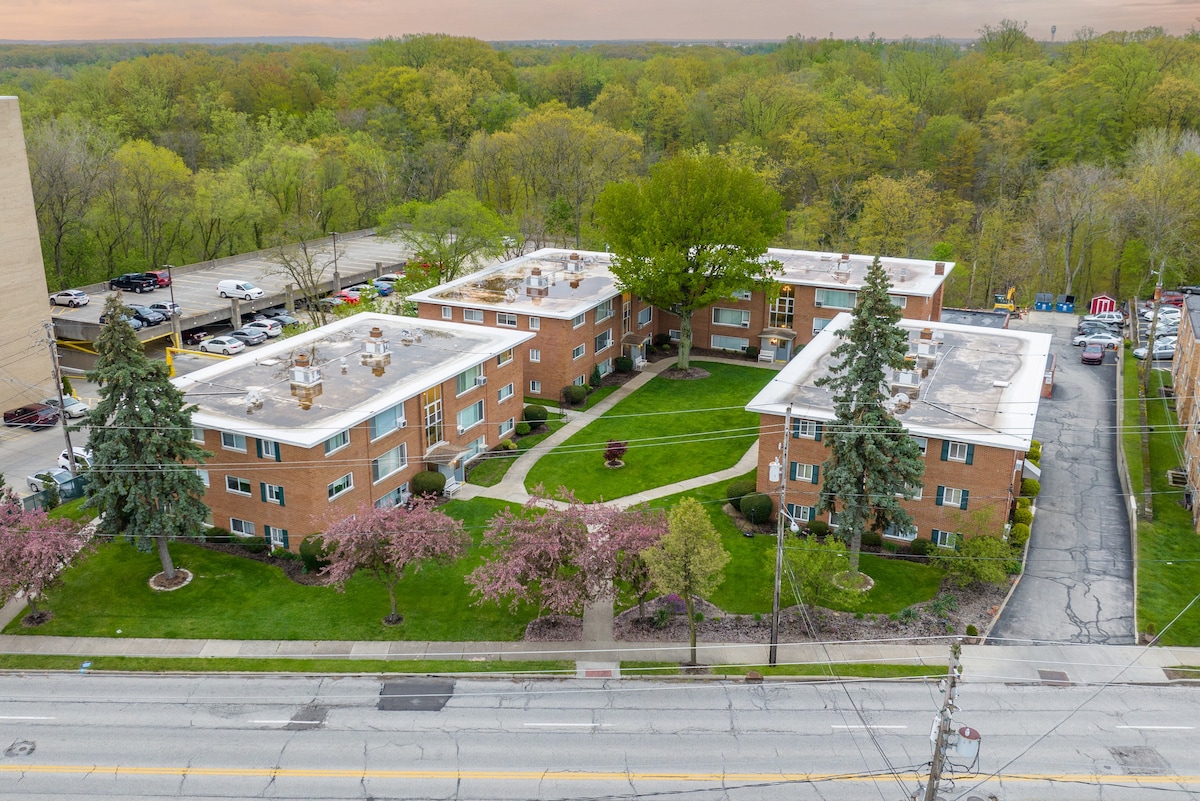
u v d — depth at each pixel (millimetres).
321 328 56812
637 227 66500
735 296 65562
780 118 126375
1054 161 107250
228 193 97750
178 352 70625
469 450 51688
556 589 35000
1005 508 41031
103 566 41438
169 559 40344
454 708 32438
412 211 81375
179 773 28922
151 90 134125
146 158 94312
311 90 155125
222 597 39281
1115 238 90375
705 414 59531
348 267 97125
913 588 40094
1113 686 33594
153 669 34594
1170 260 90562
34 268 60312
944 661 35094
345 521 36625
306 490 40625
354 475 43188
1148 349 63438
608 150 107812
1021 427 41562
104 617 37875
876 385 38750
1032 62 144750
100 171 91625
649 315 72750
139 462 38406
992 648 35781
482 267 84312
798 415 43500
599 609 38750
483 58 168875
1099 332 76250
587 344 63625
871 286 38344
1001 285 94688
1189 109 107938
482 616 38188
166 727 31297
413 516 36906
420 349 52906
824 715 32031
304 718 31828
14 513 38250
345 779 28656
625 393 63531
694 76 171875
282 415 42594
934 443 41625
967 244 94375
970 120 130625
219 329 82438
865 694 33281
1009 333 55844
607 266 73375
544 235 101188
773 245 94625
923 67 141625
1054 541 43688
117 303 38094
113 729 31156
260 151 110812
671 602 39031
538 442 55000
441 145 120438
